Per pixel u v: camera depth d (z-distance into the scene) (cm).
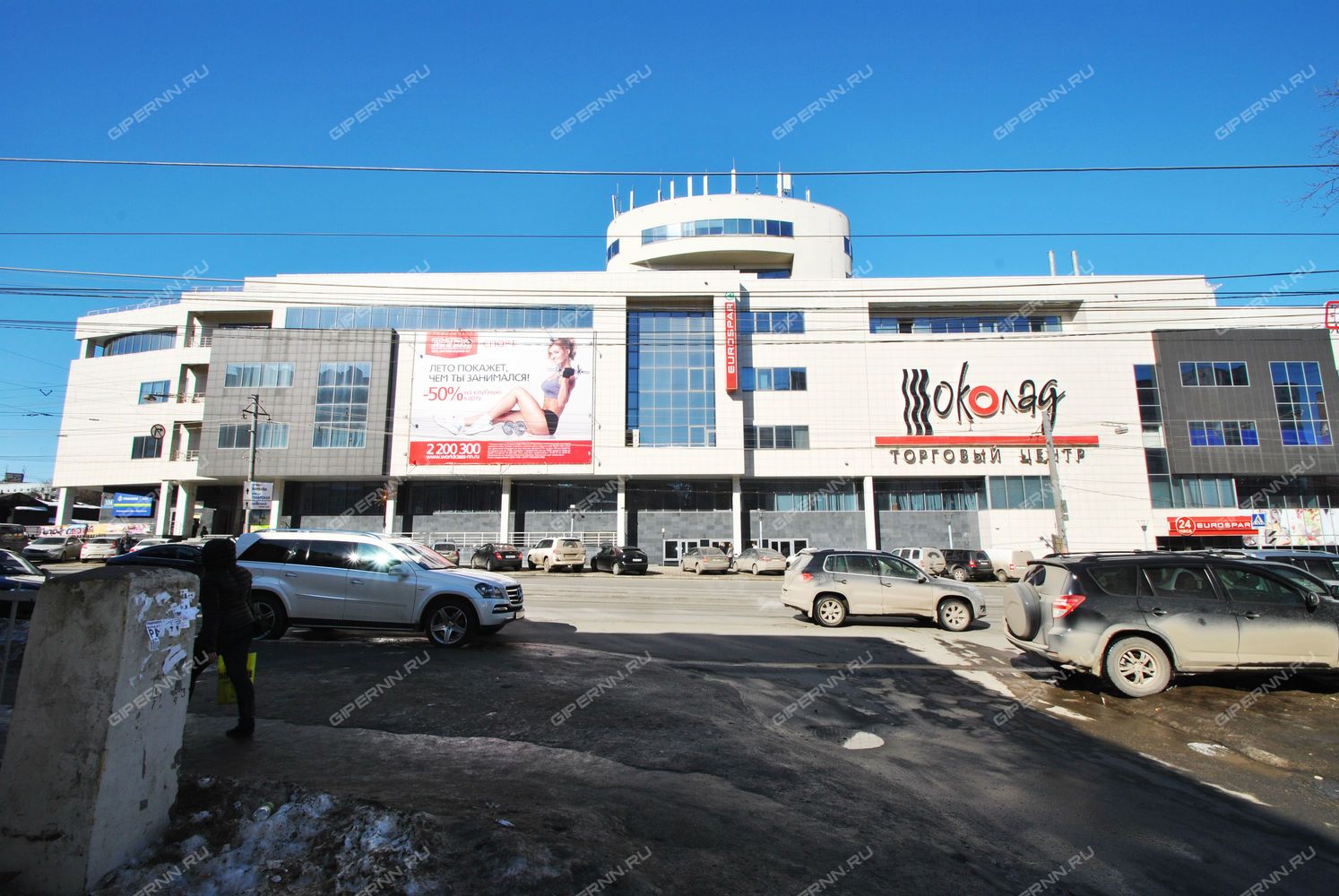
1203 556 834
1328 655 759
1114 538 4003
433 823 357
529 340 3978
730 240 5078
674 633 1241
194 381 4428
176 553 1348
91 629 324
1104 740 634
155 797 347
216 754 493
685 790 472
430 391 3941
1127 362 4191
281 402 3959
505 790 440
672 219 5222
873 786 506
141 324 4453
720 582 2872
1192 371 4162
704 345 4181
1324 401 4119
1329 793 511
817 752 585
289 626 1019
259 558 1045
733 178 5416
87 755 312
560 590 2223
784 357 4203
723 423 4012
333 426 3922
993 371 4175
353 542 1053
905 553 3300
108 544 3522
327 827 352
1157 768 561
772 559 3397
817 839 409
